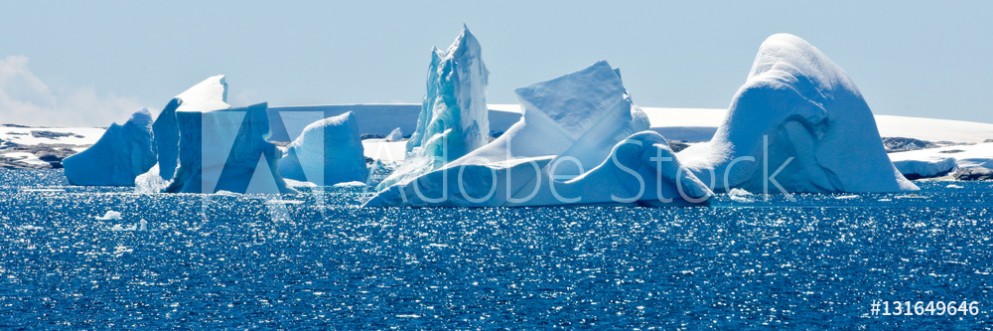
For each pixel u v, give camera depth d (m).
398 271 164.38
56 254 187.12
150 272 163.00
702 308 133.50
